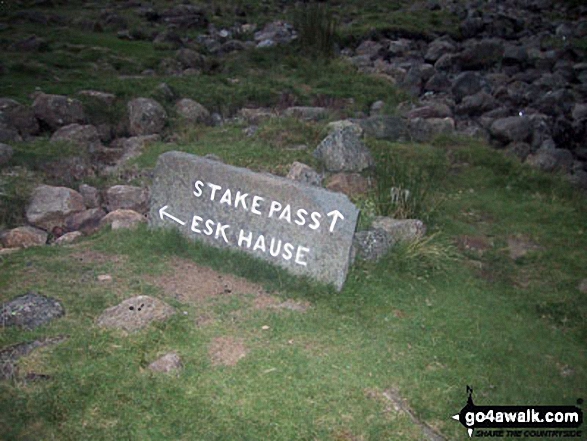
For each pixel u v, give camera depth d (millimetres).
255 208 3531
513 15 13609
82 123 6066
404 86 8500
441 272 3824
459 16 12711
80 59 7809
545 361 3193
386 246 3791
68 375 2605
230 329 3000
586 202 5324
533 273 4117
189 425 2424
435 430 2561
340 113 6898
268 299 3279
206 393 2574
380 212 4348
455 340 3170
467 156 5816
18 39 8297
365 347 2965
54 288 3264
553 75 9477
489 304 3617
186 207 3744
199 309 3148
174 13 11422
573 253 4367
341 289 3373
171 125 6215
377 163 5301
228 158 5227
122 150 5738
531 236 4578
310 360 2811
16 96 6230
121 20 10258
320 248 3389
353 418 2518
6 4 10594
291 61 8734
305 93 7457
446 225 4520
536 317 3623
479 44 9977
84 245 3787
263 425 2443
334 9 12828
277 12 12641
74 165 5164
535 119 7258
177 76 7637
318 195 3389
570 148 7230
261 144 5629
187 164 3719
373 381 2730
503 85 9023
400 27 11188
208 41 9789
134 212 4305
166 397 2537
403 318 3291
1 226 4285
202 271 3510
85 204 4602
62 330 2902
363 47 10227
